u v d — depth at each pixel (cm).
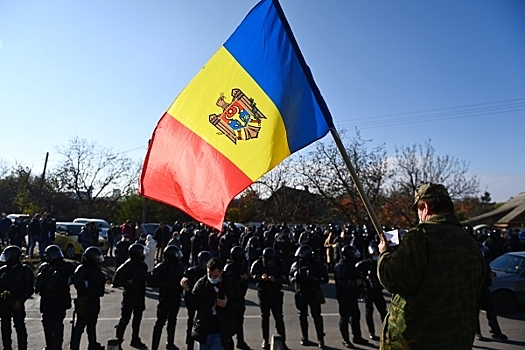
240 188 429
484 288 880
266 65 443
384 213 3303
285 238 1689
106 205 4678
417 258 260
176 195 437
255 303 1220
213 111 446
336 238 1848
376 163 2995
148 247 1533
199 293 548
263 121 436
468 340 255
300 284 822
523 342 852
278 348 698
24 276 714
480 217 4825
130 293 798
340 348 811
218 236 1878
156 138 445
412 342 256
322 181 2980
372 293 867
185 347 814
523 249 1970
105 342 836
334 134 408
